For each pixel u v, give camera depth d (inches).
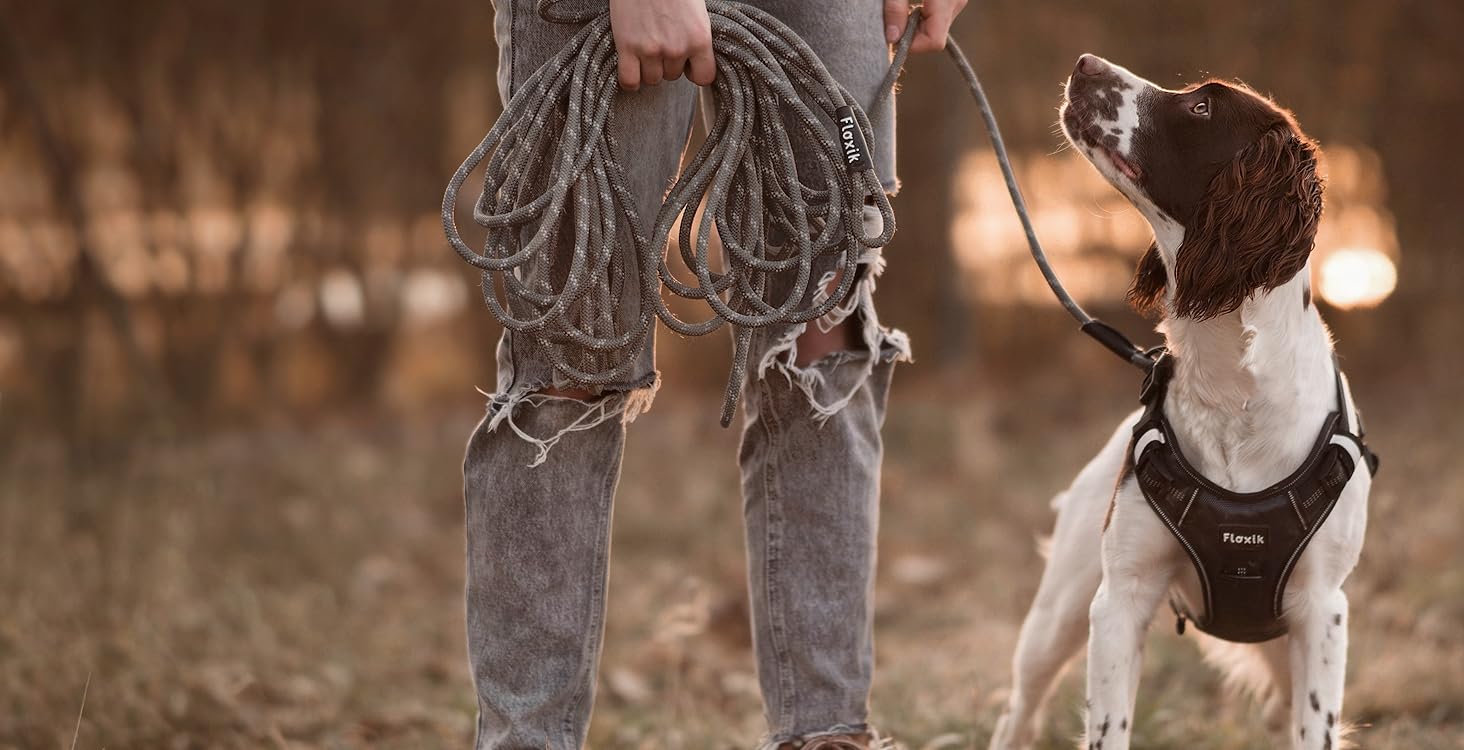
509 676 116.6
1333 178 513.0
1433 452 337.7
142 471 364.8
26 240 472.1
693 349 570.9
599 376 111.3
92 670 182.7
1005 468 380.8
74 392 470.3
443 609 267.6
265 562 284.4
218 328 520.4
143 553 270.2
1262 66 516.4
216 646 213.8
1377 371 497.4
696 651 224.2
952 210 558.9
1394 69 506.0
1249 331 122.2
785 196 112.8
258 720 177.6
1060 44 545.0
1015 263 560.1
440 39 544.1
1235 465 123.5
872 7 119.3
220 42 517.3
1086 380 510.3
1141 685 194.5
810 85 112.0
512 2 112.6
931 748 158.1
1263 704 160.4
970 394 486.9
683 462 390.3
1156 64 530.3
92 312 474.6
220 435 470.3
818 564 124.6
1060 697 181.2
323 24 529.3
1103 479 146.6
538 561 116.1
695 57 106.9
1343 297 509.7
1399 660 193.3
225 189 526.3
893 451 406.3
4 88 472.4
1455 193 506.6
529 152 108.0
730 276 111.9
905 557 304.0
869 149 111.8
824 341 123.3
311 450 421.4
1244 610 128.6
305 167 538.9
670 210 110.2
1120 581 129.0
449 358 567.8
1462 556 247.0
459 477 386.6
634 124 112.0
